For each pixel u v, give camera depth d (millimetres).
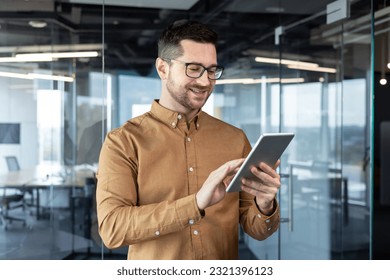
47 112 3900
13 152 3895
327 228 4113
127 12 3938
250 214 1667
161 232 1453
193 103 1576
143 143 1627
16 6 3854
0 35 3844
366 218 4102
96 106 3922
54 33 3877
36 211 3969
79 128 3922
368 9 3883
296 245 4090
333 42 3979
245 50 4000
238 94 4004
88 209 3998
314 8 3982
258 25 4000
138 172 1605
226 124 1792
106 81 3926
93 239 4027
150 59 3967
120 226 1476
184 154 1653
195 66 1532
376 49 3434
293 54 4000
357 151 4035
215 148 1702
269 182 1447
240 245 4117
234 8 3996
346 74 3977
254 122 4000
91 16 3908
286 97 4004
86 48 3906
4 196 3922
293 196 4059
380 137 3646
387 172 3613
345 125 4023
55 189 3961
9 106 3865
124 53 3939
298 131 4020
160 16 3969
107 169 1582
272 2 3996
